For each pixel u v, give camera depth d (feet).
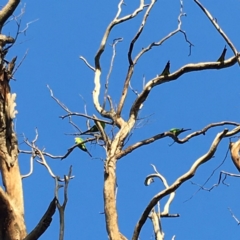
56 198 31.40
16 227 35.68
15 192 36.55
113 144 36.19
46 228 32.27
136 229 32.37
